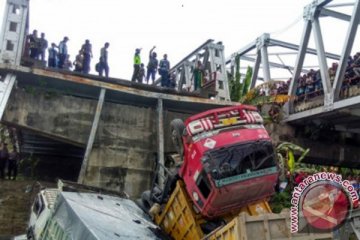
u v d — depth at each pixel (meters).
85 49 19.16
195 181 9.52
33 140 20.75
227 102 18.42
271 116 21.27
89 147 15.71
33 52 17.55
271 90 21.66
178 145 10.67
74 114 16.47
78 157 22.92
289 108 21.45
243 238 7.29
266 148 9.63
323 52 19.08
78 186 11.42
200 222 10.12
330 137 22.02
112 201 10.57
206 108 18.89
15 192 14.96
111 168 16.56
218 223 10.11
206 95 19.09
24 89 15.92
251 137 9.60
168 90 18.28
